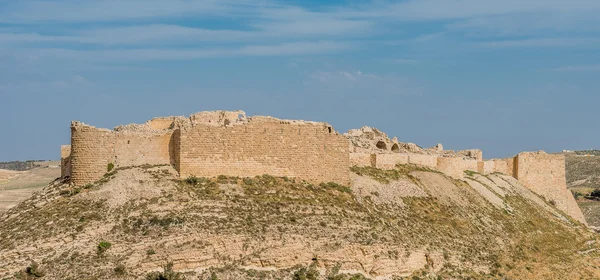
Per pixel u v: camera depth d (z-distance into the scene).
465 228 131.75
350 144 145.25
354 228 108.75
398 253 107.12
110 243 94.50
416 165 150.75
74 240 95.12
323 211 111.31
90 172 109.69
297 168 119.25
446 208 135.62
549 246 144.12
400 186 134.25
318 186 119.75
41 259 91.75
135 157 113.31
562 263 136.38
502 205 152.62
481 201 148.75
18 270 89.69
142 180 107.62
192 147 112.31
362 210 116.94
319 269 99.62
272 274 96.00
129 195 104.31
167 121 128.50
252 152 116.19
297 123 120.19
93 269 90.19
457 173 156.38
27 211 104.44
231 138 114.88
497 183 165.50
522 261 129.75
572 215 178.00
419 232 120.25
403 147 170.62
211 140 113.56
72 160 110.31
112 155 111.62
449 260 115.50
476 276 114.06
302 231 103.75
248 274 94.31
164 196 104.94
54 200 106.12
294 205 110.19
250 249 98.00
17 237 96.19
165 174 110.81
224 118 128.12
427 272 108.81
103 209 101.69
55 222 98.69
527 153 176.75
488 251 127.25
